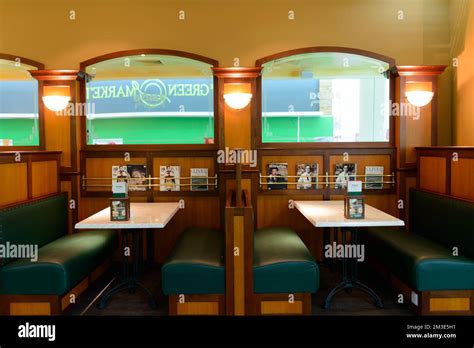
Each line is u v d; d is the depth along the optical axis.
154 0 4.32
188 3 4.32
